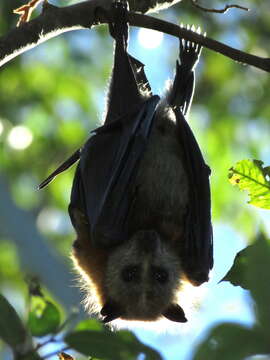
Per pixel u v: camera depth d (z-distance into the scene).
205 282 11.75
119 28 10.88
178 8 27.36
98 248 11.66
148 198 11.75
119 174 11.54
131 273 11.62
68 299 22.80
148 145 11.88
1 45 10.74
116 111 11.74
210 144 27.28
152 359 7.15
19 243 24.36
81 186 11.90
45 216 27.98
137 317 11.91
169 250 11.81
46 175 27.58
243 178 9.88
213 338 5.98
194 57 12.31
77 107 27.94
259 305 5.84
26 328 7.60
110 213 11.46
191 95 12.33
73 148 27.62
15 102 27.39
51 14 10.95
